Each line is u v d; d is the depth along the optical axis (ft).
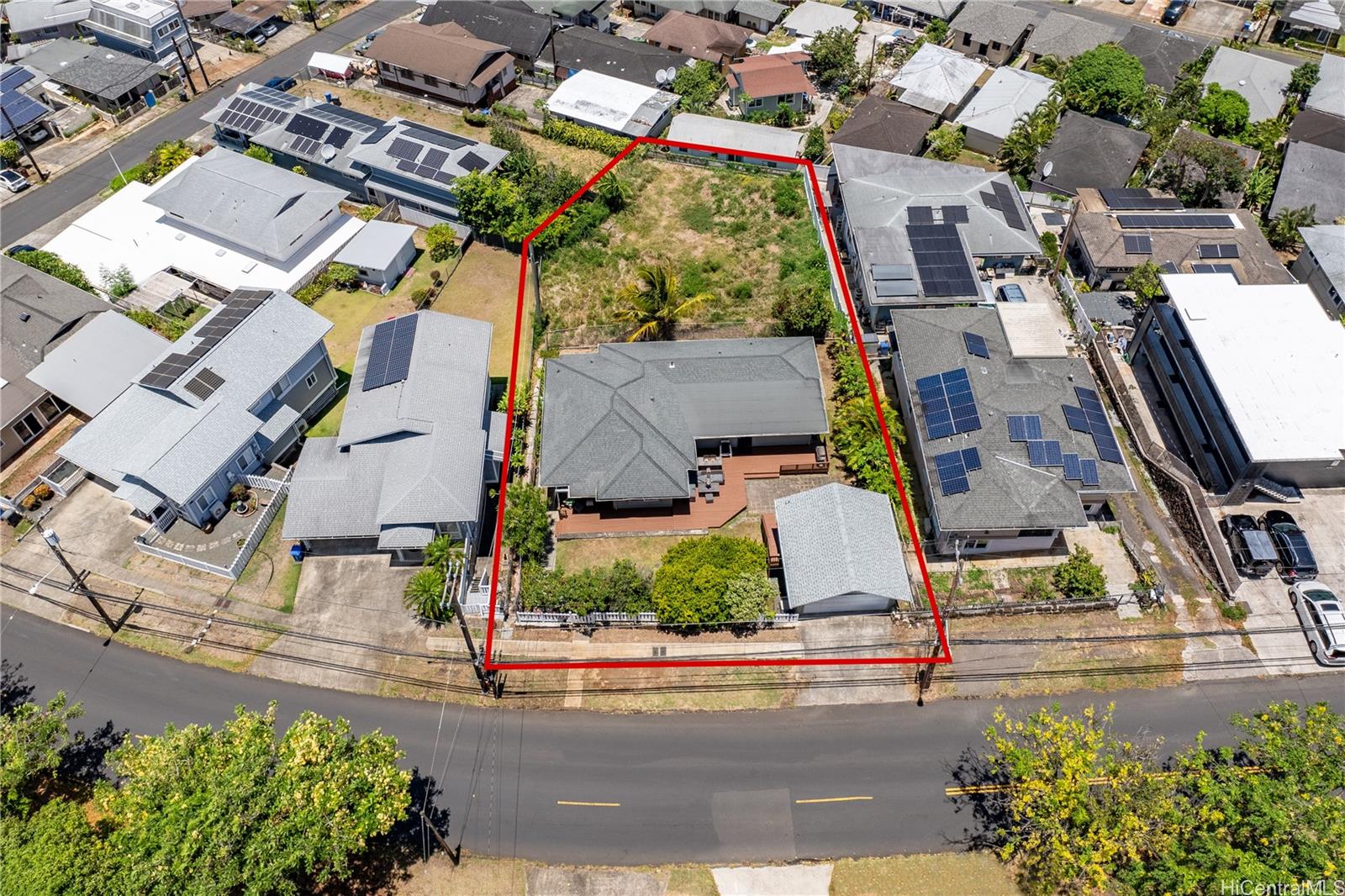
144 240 214.90
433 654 140.87
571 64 284.00
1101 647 140.67
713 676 137.80
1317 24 306.96
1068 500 147.13
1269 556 147.13
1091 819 104.42
